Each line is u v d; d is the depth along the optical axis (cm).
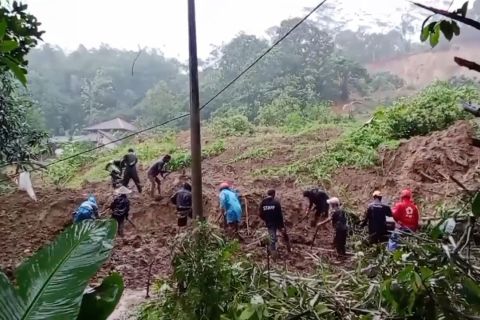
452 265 321
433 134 1531
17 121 962
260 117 2791
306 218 1188
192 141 692
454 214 368
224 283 524
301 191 1422
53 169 2258
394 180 1380
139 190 1505
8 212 1381
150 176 1439
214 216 1266
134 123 3822
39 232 1279
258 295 449
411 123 1678
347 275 521
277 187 1533
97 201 1454
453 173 1319
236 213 1046
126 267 966
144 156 2230
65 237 257
